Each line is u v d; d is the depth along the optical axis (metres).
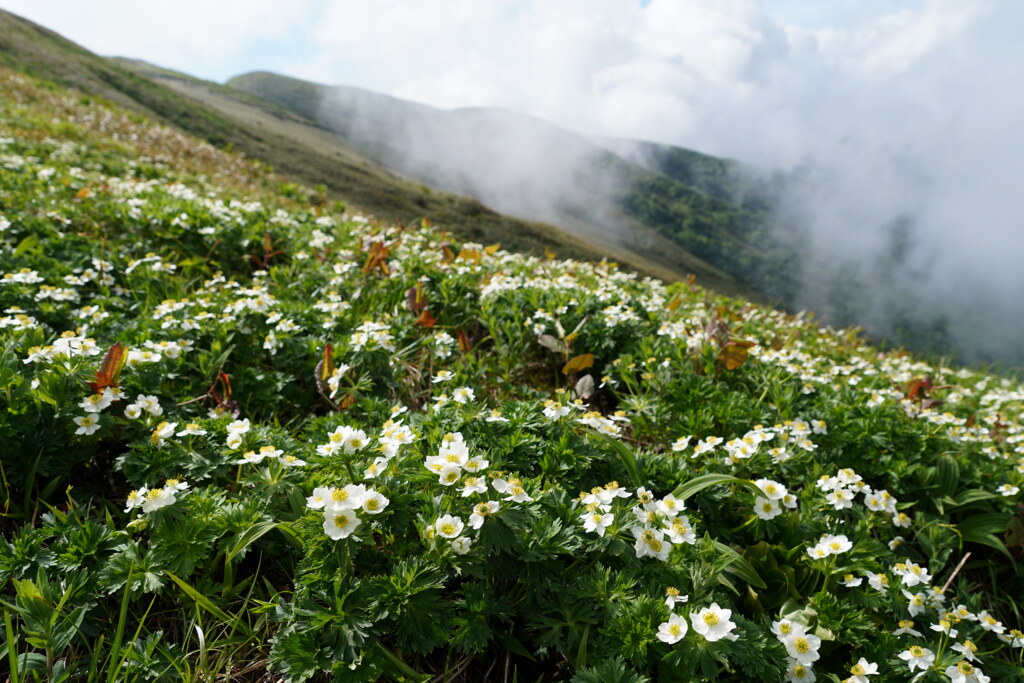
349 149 147.75
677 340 4.35
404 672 1.94
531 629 2.22
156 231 5.71
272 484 2.44
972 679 2.16
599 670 1.91
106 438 2.84
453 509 2.22
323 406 3.63
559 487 2.44
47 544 2.36
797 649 2.12
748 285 168.75
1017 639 2.52
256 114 124.75
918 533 3.19
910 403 4.44
